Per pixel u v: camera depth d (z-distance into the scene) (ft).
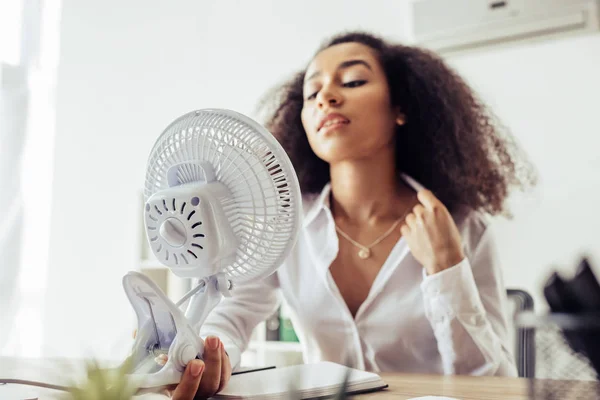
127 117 9.25
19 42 9.58
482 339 4.23
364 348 4.61
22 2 9.67
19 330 8.95
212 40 8.60
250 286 4.66
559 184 6.02
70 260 9.30
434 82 5.59
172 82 8.92
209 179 2.21
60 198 9.52
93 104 9.52
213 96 8.52
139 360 2.08
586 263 1.39
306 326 4.76
